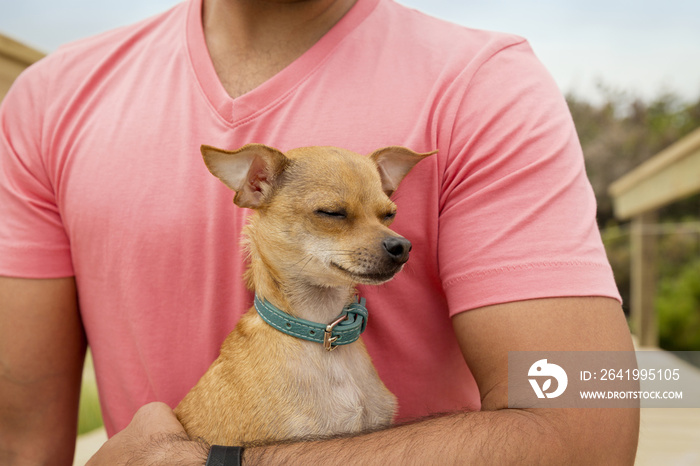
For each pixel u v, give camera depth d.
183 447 0.55
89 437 1.29
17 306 0.65
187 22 0.68
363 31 0.64
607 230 4.65
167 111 0.64
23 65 1.29
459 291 0.56
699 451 1.31
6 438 0.65
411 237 0.61
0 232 0.66
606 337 0.52
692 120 4.93
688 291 3.26
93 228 0.64
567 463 0.50
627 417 0.51
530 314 0.53
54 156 0.66
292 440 0.55
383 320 0.62
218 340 0.64
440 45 0.63
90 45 0.71
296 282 0.63
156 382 0.64
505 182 0.55
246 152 0.60
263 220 0.63
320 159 0.62
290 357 0.61
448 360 0.63
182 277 0.63
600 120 5.04
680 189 2.09
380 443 0.51
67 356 0.68
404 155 0.59
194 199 0.62
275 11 0.64
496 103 0.58
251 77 0.65
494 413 0.52
